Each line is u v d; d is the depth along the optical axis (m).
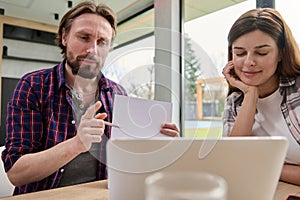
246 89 1.11
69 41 1.08
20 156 0.94
